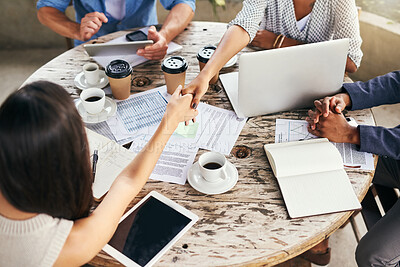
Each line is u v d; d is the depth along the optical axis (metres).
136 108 1.60
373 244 1.45
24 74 3.35
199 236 1.14
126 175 1.16
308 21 1.86
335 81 1.54
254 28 1.75
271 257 1.08
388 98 1.54
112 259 1.09
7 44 3.61
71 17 3.31
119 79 1.55
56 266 0.95
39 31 3.53
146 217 1.19
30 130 0.79
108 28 2.29
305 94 1.55
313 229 1.15
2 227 0.90
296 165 1.30
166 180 1.31
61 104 0.83
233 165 1.35
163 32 1.93
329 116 1.44
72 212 0.97
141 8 2.28
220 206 1.22
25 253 0.91
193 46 1.95
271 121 1.53
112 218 1.06
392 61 2.78
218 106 1.61
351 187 1.27
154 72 1.80
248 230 1.15
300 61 1.45
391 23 2.76
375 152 1.38
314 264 1.98
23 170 0.81
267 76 1.45
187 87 1.48
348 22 1.75
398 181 1.67
